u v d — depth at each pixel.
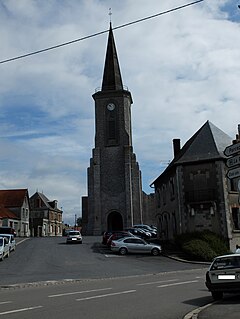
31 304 12.15
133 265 28.20
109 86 74.50
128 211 68.50
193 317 9.83
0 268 26.52
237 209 37.09
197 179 37.47
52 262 29.84
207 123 41.09
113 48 76.88
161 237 46.00
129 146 71.12
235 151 8.73
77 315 10.19
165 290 15.18
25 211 79.50
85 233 72.38
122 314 10.34
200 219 36.84
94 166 70.88
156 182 48.34
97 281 19.34
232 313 10.37
